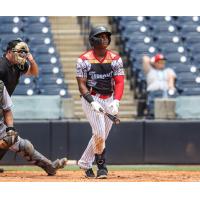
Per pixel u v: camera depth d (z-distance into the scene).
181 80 49.47
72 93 49.84
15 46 27.73
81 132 40.16
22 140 28.36
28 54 28.44
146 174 30.89
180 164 40.41
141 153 40.31
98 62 27.30
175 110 42.12
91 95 27.38
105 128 28.39
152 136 40.31
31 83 46.84
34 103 41.03
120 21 56.28
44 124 40.09
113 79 27.73
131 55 52.34
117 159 40.19
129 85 51.06
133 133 40.25
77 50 54.34
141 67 50.56
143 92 47.69
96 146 27.61
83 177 28.59
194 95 47.44
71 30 56.06
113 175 30.00
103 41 27.03
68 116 42.00
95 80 27.41
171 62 51.94
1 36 53.00
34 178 27.89
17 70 28.27
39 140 40.03
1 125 27.36
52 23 56.56
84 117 47.38
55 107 41.22
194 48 53.66
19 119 40.56
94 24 56.56
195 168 37.78
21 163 40.00
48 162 29.00
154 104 42.88
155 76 45.69
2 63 27.81
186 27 55.72
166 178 28.36
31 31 54.25
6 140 26.83
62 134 40.12
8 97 26.88
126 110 48.34
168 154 40.38
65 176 29.19
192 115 41.78
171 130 40.38
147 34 55.16
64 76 51.72
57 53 52.38
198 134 40.44
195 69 50.25
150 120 40.38
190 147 40.47
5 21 54.47
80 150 40.12
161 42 54.25
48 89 47.44
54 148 40.09
